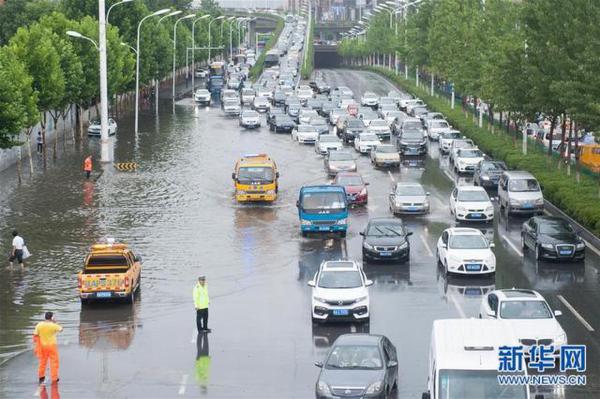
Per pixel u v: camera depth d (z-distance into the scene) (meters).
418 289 100.00
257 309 93.56
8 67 167.38
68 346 82.75
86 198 153.12
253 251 118.31
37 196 154.88
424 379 72.50
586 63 132.75
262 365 76.94
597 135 127.81
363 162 192.88
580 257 110.44
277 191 158.62
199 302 85.69
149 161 192.38
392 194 142.00
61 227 131.88
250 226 132.88
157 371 75.88
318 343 82.38
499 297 82.06
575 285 100.50
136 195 155.88
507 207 138.25
